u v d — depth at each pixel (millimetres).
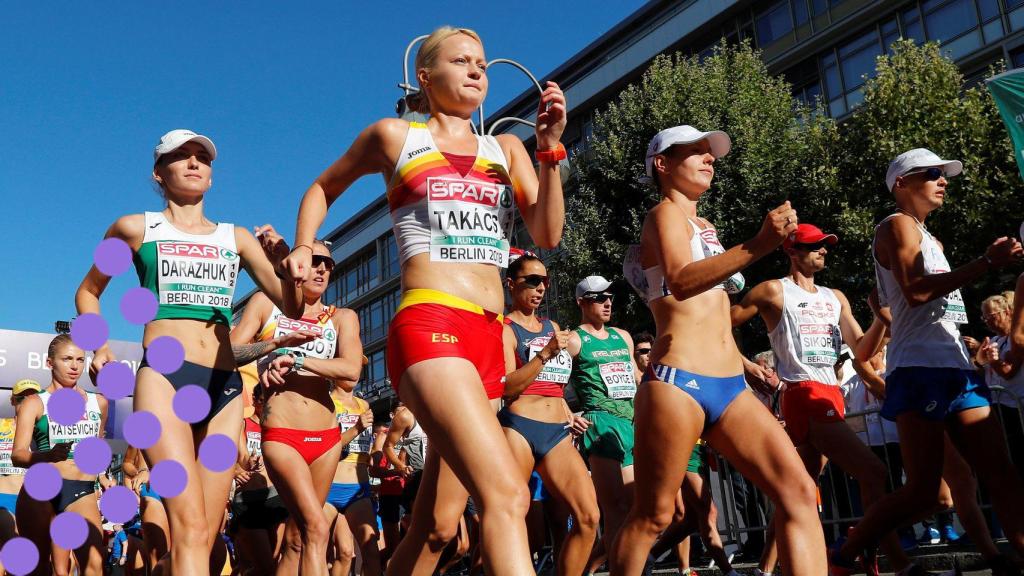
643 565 3377
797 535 3084
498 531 2436
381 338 50469
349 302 54125
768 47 27016
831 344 5219
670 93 18547
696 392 3236
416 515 3508
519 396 5340
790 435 5184
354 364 5207
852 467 4859
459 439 2543
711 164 3637
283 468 4891
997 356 6094
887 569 6156
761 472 3205
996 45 21359
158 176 4016
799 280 5387
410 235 2891
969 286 15188
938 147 15117
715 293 3426
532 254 5977
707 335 3336
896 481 7168
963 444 4258
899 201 4582
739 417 3252
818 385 5098
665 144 3594
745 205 17000
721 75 18922
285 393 5020
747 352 16766
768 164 17203
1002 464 4195
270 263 4125
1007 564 4469
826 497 7355
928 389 4176
